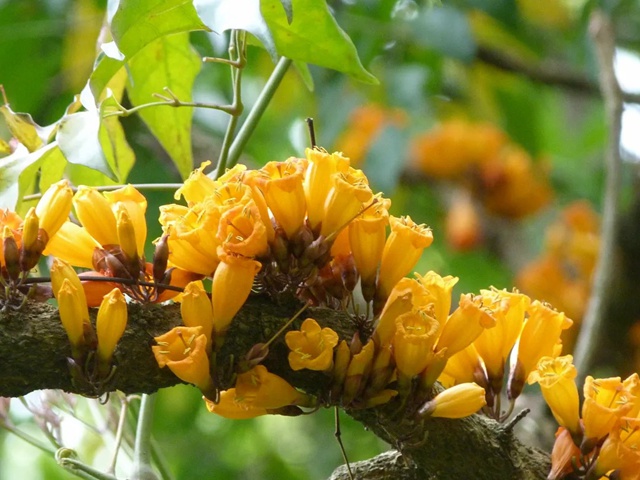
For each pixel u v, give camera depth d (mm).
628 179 3973
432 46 3561
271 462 4344
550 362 1982
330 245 1917
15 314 1880
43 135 2115
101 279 1903
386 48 3898
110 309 1868
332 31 2074
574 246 3768
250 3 1963
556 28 4320
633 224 3270
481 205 4203
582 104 4941
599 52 3146
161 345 1880
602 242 2793
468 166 4172
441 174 4207
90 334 1876
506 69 4211
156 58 2266
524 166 4180
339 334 1933
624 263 3275
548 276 3695
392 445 1991
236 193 1902
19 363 1873
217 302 1890
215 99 3918
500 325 2002
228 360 1909
